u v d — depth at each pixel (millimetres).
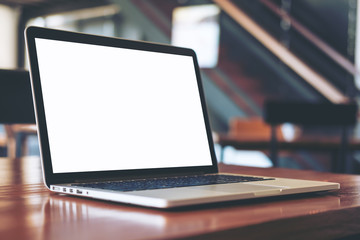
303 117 2543
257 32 5953
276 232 451
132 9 7438
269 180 701
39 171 956
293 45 5613
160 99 768
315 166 4918
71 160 646
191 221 429
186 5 6758
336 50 5258
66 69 672
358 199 603
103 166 674
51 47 664
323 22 5348
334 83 5293
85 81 688
